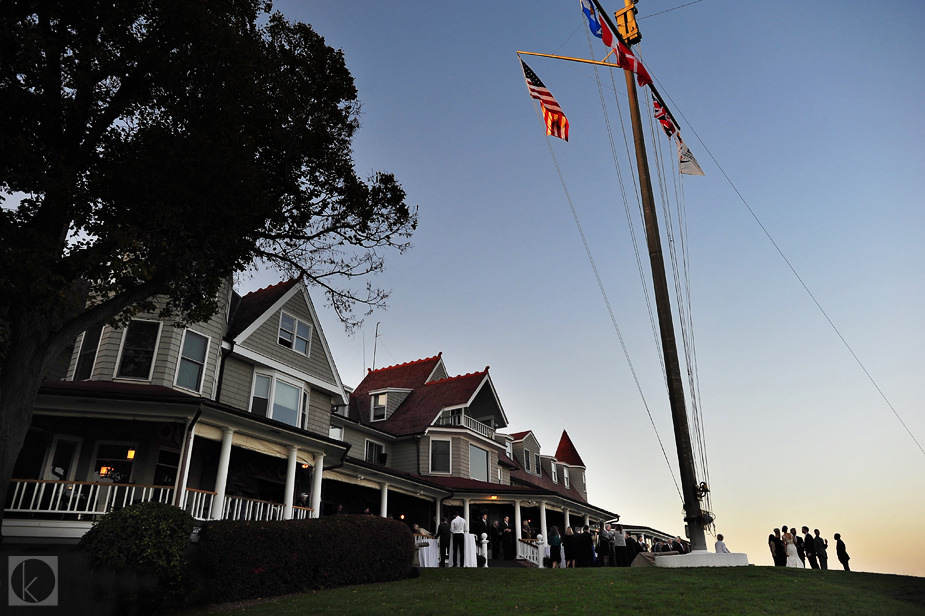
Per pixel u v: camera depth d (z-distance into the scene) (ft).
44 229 37.45
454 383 122.62
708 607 33.53
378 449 110.93
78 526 48.85
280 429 64.64
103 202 39.06
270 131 46.70
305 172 50.01
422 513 104.32
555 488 150.71
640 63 61.82
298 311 84.53
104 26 38.40
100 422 59.26
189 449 56.03
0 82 35.17
